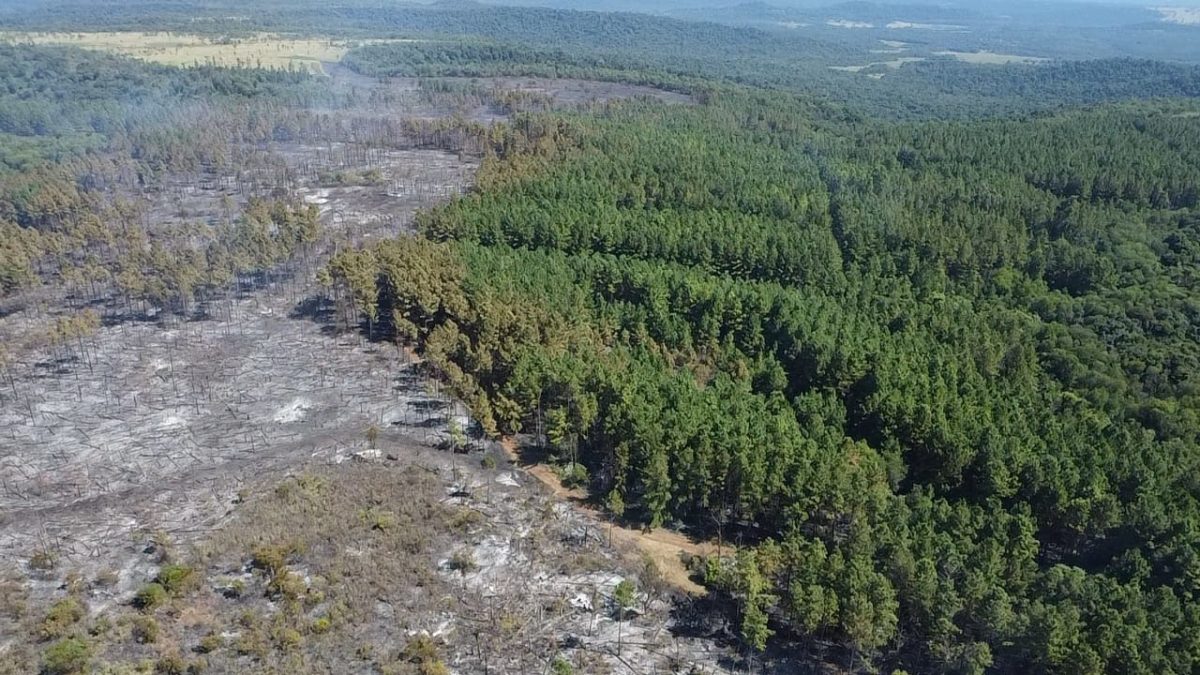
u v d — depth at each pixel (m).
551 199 142.00
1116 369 98.88
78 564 67.00
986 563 62.66
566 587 66.00
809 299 110.31
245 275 127.38
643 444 76.38
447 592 64.88
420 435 85.62
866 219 136.25
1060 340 105.31
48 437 85.56
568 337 96.06
